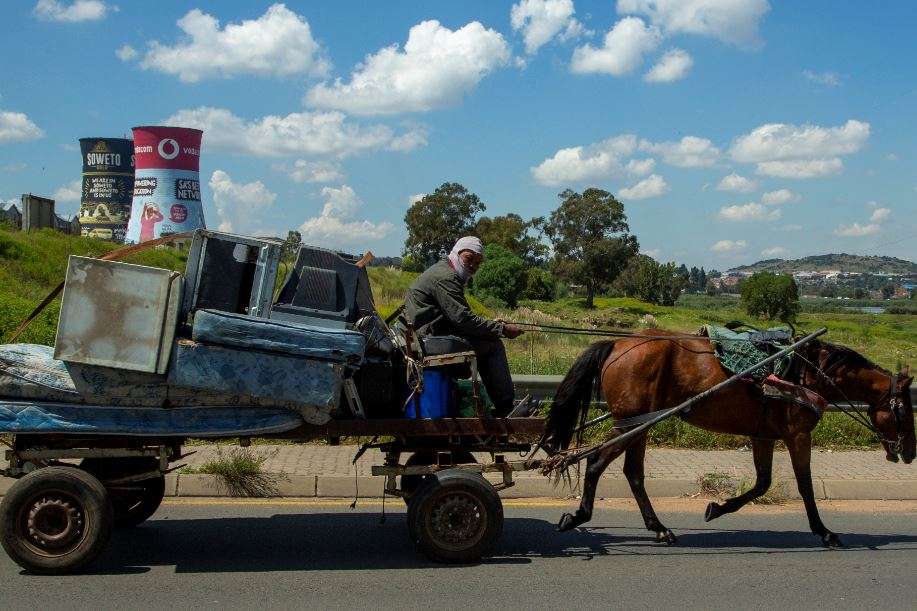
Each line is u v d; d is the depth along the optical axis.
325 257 6.52
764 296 55.41
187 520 7.94
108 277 5.96
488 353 7.20
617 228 79.06
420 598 5.88
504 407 7.27
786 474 9.86
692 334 7.77
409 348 6.80
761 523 8.40
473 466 6.98
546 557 7.04
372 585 6.16
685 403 7.30
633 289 83.62
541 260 94.88
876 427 8.05
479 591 6.08
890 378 7.98
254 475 8.90
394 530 7.71
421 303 7.07
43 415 6.07
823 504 9.30
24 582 6.05
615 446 7.36
